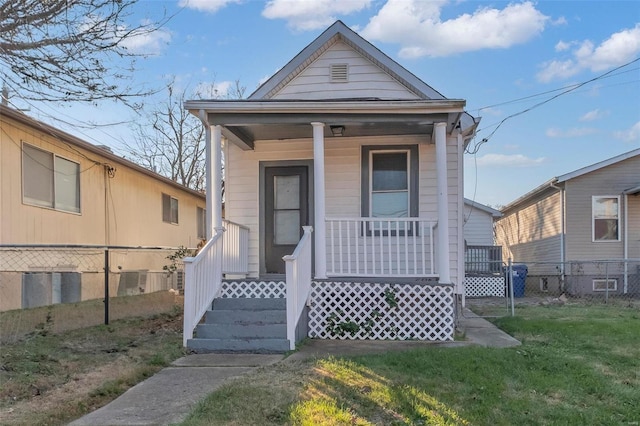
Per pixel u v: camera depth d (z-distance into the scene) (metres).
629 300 13.82
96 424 3.70
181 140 26.45
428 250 8.28
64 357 5.62
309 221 8.52
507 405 4.07
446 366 5.02
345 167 8.54
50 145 10.41
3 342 6.24
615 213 16.31
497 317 9.33
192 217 19.08
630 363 5.39
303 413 3.72
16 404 4.13
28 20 4.99
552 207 17.69
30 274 9.49
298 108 7.02
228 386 4.39
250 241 8.65
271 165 8.66
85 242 11.60
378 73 8.98
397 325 6.95
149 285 14.27
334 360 5.22
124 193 13.58
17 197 9.38
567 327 7.62
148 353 5.89
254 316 6.72
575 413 3.95
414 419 3.71
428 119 7.07
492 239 21.47
